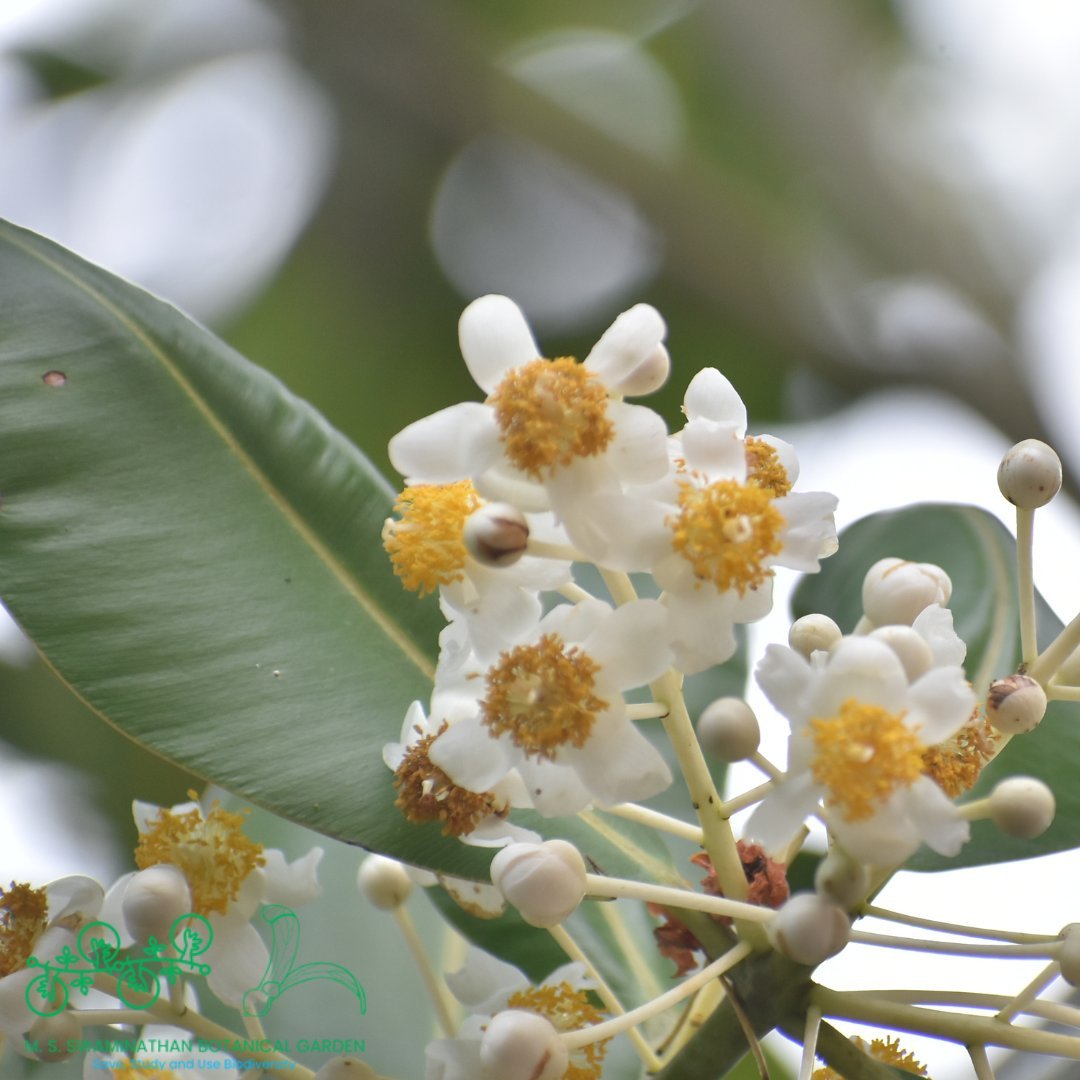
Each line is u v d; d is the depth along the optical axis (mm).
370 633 559
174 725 546
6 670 752
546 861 526
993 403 990
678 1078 535
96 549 553
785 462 543
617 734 526
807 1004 526
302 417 571
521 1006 544
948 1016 523
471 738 529
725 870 534
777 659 517
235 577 556
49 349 563
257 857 548
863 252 1042
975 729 525
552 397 522
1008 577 615
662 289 1046
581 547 522
